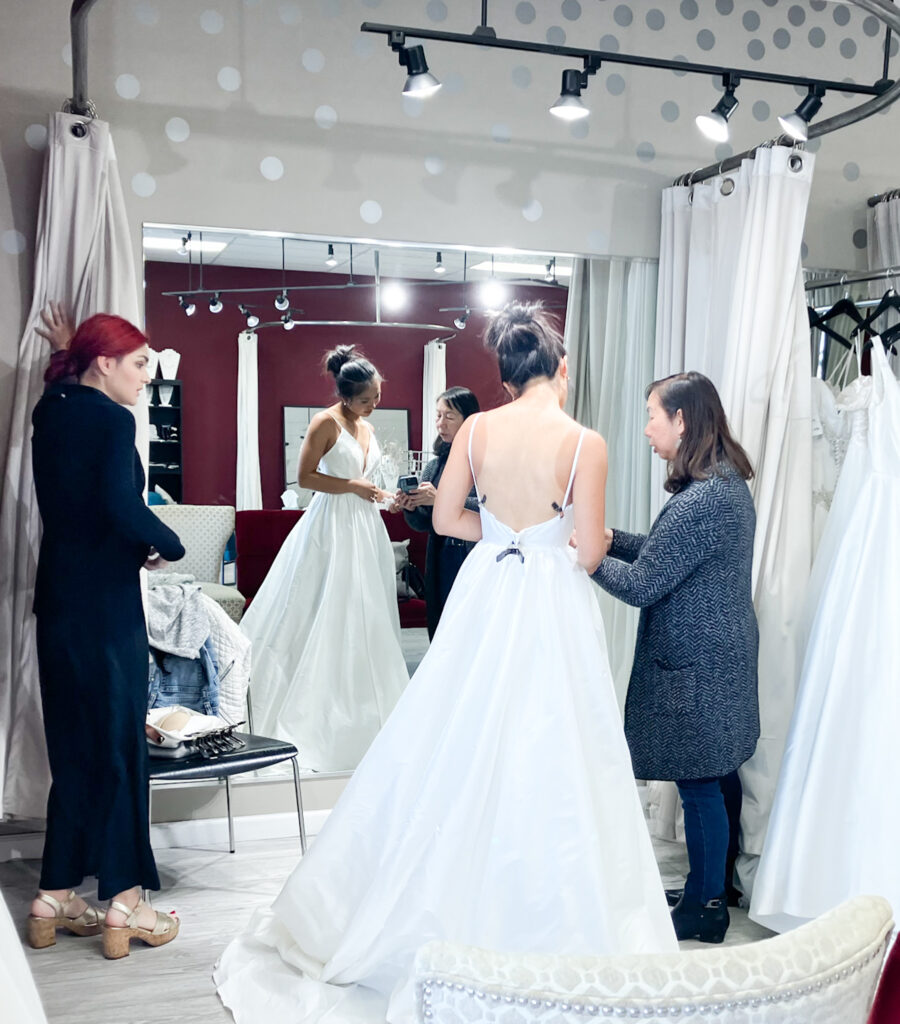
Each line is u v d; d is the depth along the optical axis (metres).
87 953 2.74
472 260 3.66
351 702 3.63
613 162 3.81
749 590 2.77
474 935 2.30
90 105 3.09
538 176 3.72
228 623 3.32
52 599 2.63
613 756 2.42
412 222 3.58
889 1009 0.93
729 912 3.09
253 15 3.38
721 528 2.66
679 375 2.82
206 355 3.41
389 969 2.35
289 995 2.40
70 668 2.62
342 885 2.50
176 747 2.92
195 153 3.35
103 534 2.62
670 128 3.88
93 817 2.69
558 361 2.56
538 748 2.32
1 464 3.19
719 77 3.94
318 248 3.50
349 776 3.63
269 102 3.41
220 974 2.56
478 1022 0.99
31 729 3.14
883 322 4.09
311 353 3.51
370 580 3.62
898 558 2.77
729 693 2.70
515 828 2.30
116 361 2.69
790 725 2.91
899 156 4.21
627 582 2.66
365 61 3.51
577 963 1.00
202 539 3.45
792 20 4.03
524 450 2.46
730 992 0.99
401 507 3.64
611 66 3.78
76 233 3.09
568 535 2.50
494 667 2.38
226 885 3.17
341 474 3.57
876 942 1.08
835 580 2.87
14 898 3.06
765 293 3.24
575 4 3.74
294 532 3.54
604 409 3.84
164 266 3.36
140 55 3.29
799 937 1.05
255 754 3.00
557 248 3.75
